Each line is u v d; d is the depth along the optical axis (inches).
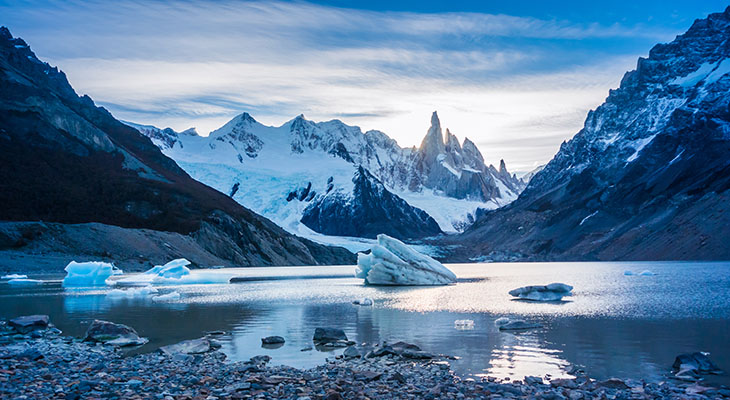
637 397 695.1
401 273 3043.8
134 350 1042.1
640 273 3956.7
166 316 1573.6
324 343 1112.2
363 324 1393.9
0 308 1777.8
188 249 5620.1
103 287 2765.7
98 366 818.2
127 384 700.0
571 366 895.1
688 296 2080.5
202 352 1003.9
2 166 5718.5
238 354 1000.9
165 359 922.1
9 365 819.4
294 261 7554.1
